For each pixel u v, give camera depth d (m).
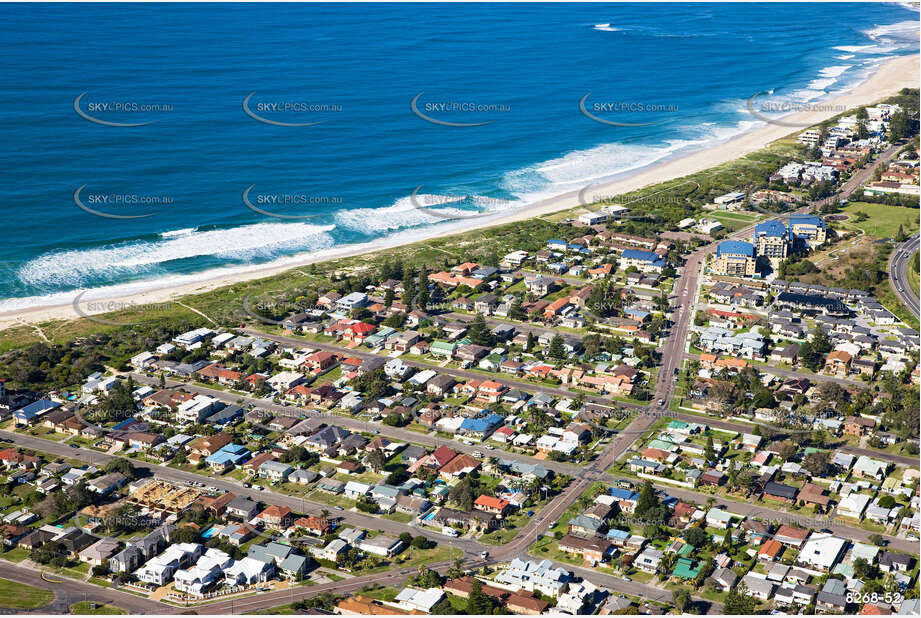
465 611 190.12
